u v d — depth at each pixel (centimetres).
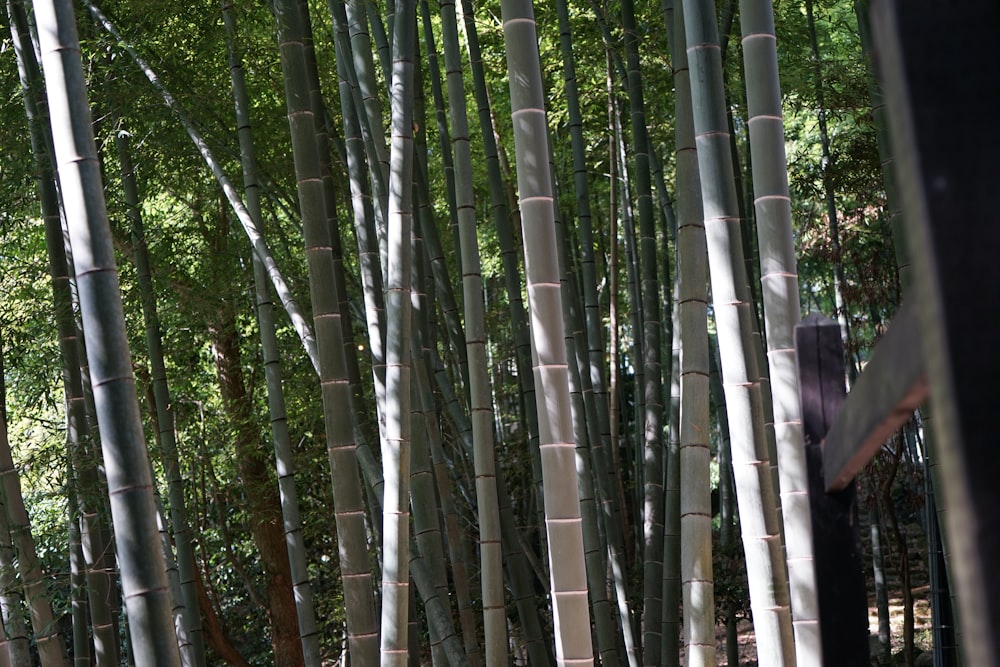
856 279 851
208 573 976
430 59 585
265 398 945
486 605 380
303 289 790
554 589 285
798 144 968
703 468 288
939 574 640
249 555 1107
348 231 865
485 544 383
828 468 131
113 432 217
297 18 363
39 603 441
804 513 250
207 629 886
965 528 42
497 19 788
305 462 855
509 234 533
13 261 690
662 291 958
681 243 304
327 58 701
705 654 279
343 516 353
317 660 491
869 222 778
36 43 486
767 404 434
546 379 283
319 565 954
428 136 931
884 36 47
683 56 314
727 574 702
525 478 832
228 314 872
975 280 42
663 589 479
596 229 1077
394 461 343
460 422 538
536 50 285
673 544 477
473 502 687
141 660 216
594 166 931
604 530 573
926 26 44
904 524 1128
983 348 42
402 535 342
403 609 341
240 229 798
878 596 799
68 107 221
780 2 680
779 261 259
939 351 43
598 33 726
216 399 993
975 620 41
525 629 499
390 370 346
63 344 489
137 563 217
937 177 43
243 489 962
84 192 220
